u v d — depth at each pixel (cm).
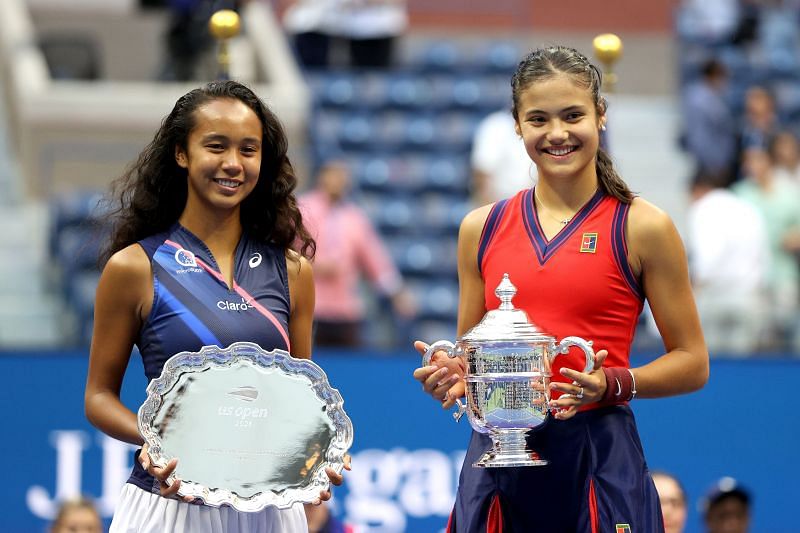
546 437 1246
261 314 1240
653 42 4306
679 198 3694
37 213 2811
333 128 4028
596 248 1241
